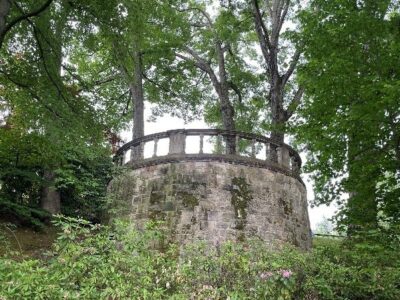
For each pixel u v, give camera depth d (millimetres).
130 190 17109
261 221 15602
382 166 11375
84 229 6336
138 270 6074
